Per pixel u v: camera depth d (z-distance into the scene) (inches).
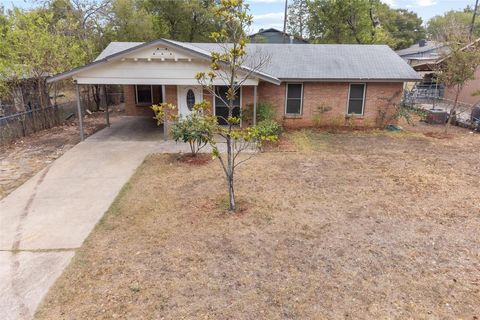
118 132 557.6
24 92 579.8
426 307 159.9
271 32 1540.4
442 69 602.2
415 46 1772.9
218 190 308.3
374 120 603.8
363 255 203.8
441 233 230.8
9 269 191.0
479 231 233.5
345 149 456.8
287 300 164.7
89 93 751.7
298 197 292.7
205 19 1258.0
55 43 593.6
